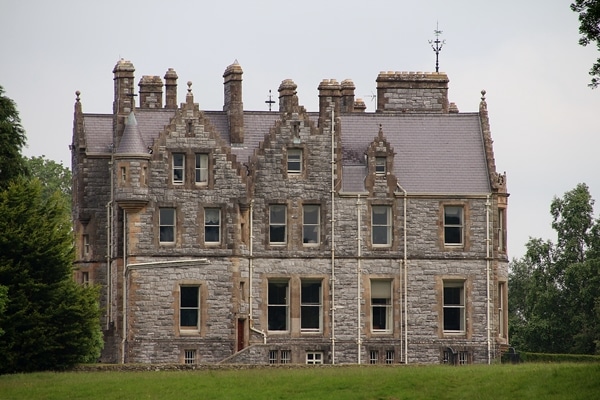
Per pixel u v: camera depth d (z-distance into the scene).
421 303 112.38
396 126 115.81
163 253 109.12
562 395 79.56
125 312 109.00
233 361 108.56
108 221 113.00
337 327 111.44
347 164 113.38
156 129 113.38
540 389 81.00
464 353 112.31
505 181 115.19
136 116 113.56
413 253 112.50
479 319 112.75
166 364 99.75
